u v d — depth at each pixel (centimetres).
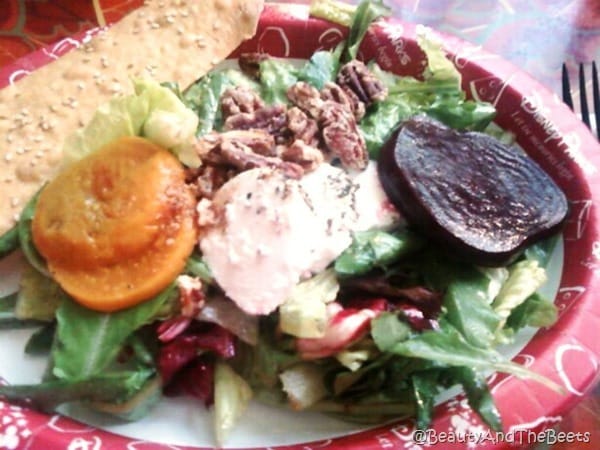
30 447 22
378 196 28
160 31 32
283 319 24
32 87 30
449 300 26
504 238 27
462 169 28
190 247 25
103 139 27
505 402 24
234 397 25
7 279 27
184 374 25
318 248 25
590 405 28
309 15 35
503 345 27
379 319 24
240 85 32
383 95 32
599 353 26
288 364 25
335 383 25
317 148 29
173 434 24
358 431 25
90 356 24
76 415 24
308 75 33
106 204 25
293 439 24
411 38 35
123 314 24
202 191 26
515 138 33
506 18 42
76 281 24
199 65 31
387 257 26
